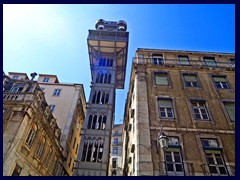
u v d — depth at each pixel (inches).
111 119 887.1
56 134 878.4
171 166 488.7
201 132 562.3
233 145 535.5
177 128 567.8
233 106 649.0
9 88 685.3
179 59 840.3
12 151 526.6
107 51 1149.7
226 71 776.9
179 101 649.6
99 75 1053.8
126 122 1078.4
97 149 783.1
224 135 557.6
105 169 722.2
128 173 746.8
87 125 848.9
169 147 521.3
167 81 725.9
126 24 1235.2
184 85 709.9
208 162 500.7
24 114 594.9
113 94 991.0
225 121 596.1
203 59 857.5
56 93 1204.5
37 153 674.2
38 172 685.9
